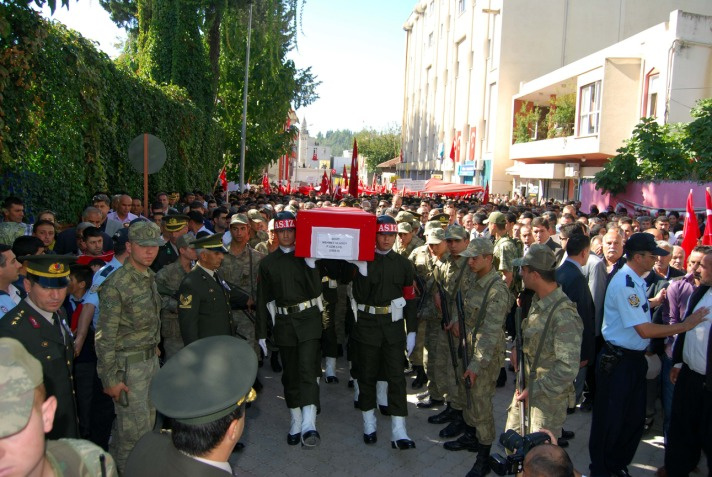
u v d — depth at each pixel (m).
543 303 4.12
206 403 1.99
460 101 40.22
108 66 10.33
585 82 21.38
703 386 4.36
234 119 28.33
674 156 15.02
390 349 5.39
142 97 12.27
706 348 4.32
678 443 4.58
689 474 5.00
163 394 2.05
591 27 30.38
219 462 2.07
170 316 5.55
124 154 11.32
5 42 6.79
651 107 18.81
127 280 4.32
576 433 5.91
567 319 3.98
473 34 37.19
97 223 7.62
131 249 4.34
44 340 3.75
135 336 4.36
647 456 5.47
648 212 13.98
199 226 8.27
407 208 12.40
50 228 6.22
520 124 28.41
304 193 26.36
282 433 5.73
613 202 16.42
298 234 5.20
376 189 36.12
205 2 18.36
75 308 4.98
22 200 7.74
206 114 19.16
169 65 18.30
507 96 30.58
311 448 5.39
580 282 5.23
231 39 22.89
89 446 1.97
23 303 3.78
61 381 3.83
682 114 17.25
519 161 29.75
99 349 4.16
